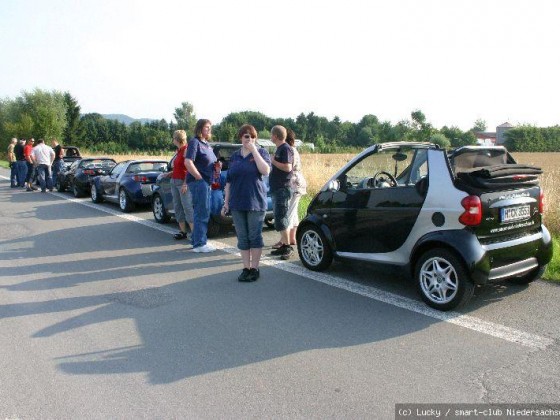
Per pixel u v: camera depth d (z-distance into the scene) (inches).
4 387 144.5
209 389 141.7
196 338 177.8
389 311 201.3
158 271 269.6
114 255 308.0
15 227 410.0
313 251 261.0
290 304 211.9
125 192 490.0
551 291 222.5
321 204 253.9
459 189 193.6
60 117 2704.2
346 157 985.5
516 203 202.4
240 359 160.4
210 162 305.6
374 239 227.5
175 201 349.7
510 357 159.0
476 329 181.5
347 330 182.7
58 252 318.0
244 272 247.3
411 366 153.8
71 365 158.1
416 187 208.1
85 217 463.5
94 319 198.4
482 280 190.4
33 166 708.0
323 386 142.5
